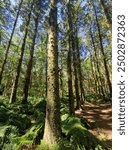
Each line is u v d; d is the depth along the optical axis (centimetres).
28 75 1806
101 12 2230
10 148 738
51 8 835
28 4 1919
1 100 1614
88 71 4372
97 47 3148
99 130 1046
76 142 710
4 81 3494
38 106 1509
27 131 898
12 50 2723
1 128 850
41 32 2147
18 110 1359
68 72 1366
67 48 1548
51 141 718
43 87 3397
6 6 1848
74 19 1945
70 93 1326
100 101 2492
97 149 717
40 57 2678
